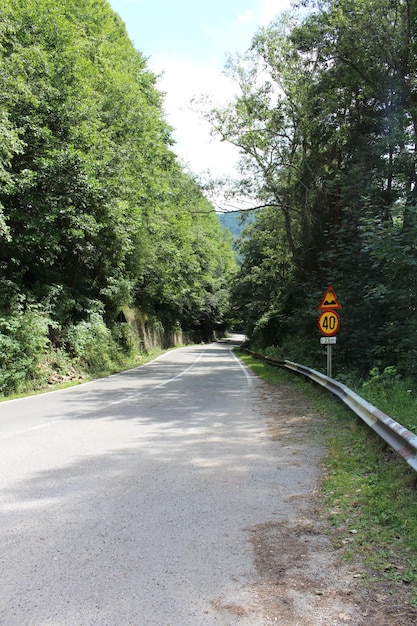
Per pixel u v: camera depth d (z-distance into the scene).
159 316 50.41
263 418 9.46
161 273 38.16
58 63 17.84
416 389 9.19
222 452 6.76
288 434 7.88
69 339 19.59
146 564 3.50
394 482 4.95
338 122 17.92
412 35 14.70
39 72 17.16
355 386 11.23
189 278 48.50
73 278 22.64
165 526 4.19
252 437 7.73
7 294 16.03
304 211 20.66
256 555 3.65
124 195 20.91
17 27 16.41
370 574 3.35
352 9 15.09
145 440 7.51
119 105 21.62
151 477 5.60
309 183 20.28
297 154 22.83
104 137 19.30
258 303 41.50
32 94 16.58
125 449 6.93
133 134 22.08
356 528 4.11
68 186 17.16
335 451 6.50
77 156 16.81
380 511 4.38
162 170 27.84
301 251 22.77
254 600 3.03
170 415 9.88
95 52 22.00
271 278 37.44
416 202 12.67
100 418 9.56
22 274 17.91
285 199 22.47
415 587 3.16
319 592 3.13
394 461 5.61
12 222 16.78
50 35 17.86
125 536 3.98
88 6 24.17
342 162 19.20
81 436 7.82
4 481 5.45
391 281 11.32
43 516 4.42
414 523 4.02
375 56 15.29
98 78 21.31
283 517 4.40
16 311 15.94
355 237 15.38
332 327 12.14
